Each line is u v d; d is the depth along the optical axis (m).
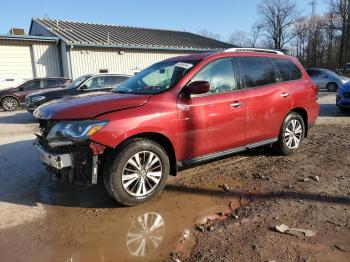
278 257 3.06
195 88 4.45
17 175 5.52
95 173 3.96
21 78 20.03
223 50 5.28
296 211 3.93
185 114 4.52
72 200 4.47
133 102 4.25
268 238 3.38
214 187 4.78
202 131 4.73
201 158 4.84
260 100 5.43
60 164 3.95
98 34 23.97
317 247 3.19
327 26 60.97
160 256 3.17
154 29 31.59
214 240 3.39
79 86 11.88
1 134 9.37
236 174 5.28
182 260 3.08
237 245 3.27
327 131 8.42
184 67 4.86
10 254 3.27
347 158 5.93
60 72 21.27
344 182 4.79
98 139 3.88
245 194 4.51
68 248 3.35
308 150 6.56
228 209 4.09
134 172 4.17
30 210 4.20
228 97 5.01
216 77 4.98
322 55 64.00
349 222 3.64
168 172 4.48
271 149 6.29
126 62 22.81
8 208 4.27
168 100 4.43
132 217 3.96
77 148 3.97
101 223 3.83
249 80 5.41
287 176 5.11
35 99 11.66
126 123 4.03
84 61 20.98
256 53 5.69
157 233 3.58
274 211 3.95
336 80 22.06
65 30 23.08
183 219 3.88
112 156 4.04
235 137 5.16
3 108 16.11
